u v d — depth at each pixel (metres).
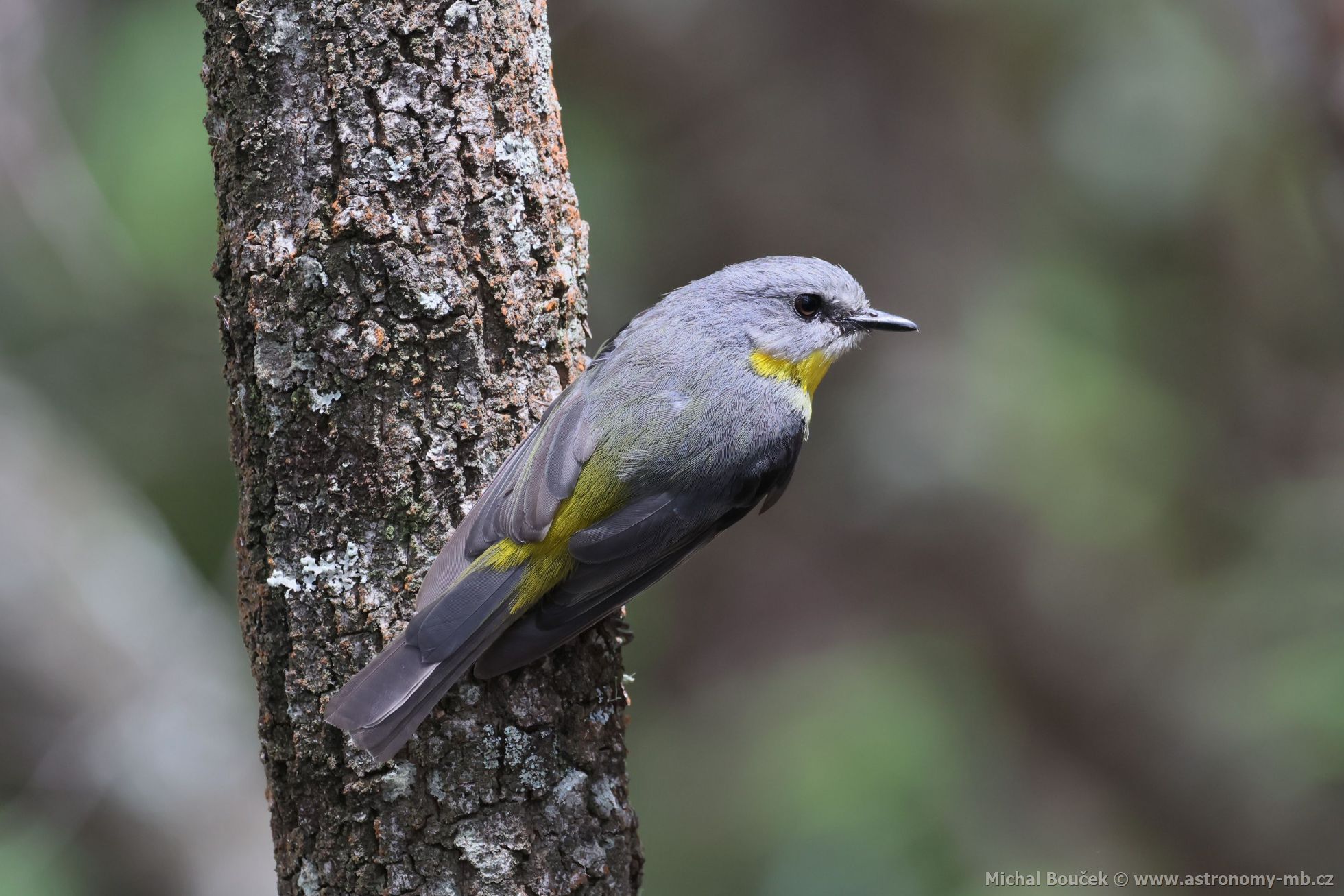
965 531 13.80
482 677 5.51
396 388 5.50
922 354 14.18
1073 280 14.39
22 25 11.41
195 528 13.24
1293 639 12.59
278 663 5.54
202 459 13.12
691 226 14.45
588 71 14.39
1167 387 14.30
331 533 5.50
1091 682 13.72
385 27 5.44
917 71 14.62
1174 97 14.37
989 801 12.65
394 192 5.46
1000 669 13.98
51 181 11.39
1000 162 14.80
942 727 12.73
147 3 11.96
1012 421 13.53
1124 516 13.48
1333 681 11.94
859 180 14.58
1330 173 12.58
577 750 5.77
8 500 12.40
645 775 13.48
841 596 14.28
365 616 5.50
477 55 5.58
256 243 5.46
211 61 5.55
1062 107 14.63
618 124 14.41
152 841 12.42
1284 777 12.55
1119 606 13.94
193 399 13.09
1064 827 13.31
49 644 12.31
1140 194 14.55
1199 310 14.55
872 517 14.12
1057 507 13.44
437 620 5.41
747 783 12.48
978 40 14.50
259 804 12.97
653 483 6.20
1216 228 14.50
